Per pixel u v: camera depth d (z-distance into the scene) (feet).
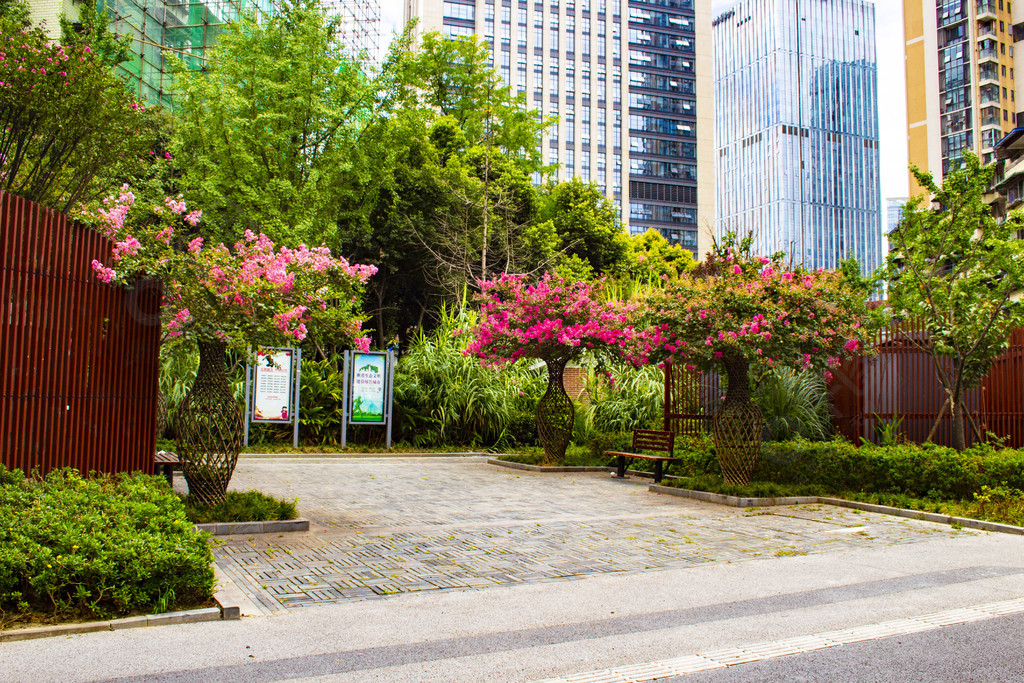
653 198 332.80
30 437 23.97
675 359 39.50
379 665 13.98
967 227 43.55
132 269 27.78
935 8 248.11
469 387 63.82
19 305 23.54
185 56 108.27
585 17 331.77
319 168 78.28
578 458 53.01
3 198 22.90
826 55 521.24
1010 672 13.82
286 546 24.75
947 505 32.76
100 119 36.81
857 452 38.01
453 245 85.10
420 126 95.81
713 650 15.01
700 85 343.87
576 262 101.45
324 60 78.89
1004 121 237.25
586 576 21.36
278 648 14.92
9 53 34.76
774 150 504.43
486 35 319.06
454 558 23.44
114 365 28.07
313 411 60.85
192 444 28.53
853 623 16.89
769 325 35.65
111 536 17.81
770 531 28.81
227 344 29.07
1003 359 48.80
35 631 15.31
